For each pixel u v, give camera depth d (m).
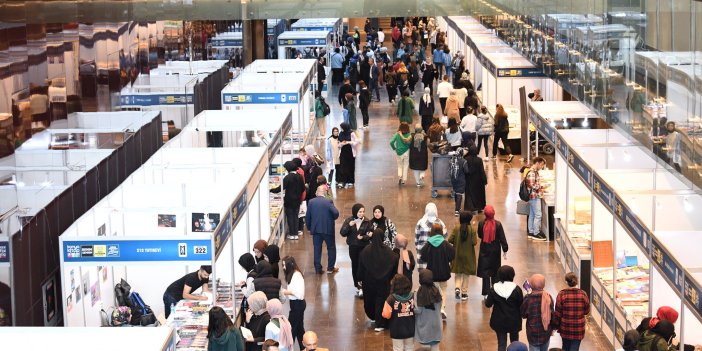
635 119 13.55
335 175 22.12
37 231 11.71
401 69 32.19
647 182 13.07
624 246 13.06
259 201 14.88
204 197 13.39
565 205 15.62
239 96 21.34
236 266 13.75
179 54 28.45
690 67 10.85
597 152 14.65
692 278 9.22
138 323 12.26
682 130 11.23
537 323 11.36
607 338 12.67
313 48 34.72
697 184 10.62
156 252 10.96
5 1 16.33
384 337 13.12
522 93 22.47
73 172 13.84
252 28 35.50
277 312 10.70
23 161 15.17
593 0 16.41
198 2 17.08
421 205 19.80
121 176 16.14
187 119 22.00
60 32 18.92
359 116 30.61
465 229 14.04
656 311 10.64
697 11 10.61
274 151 16.89
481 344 12.78
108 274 12.61
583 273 13.84
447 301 14.30
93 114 18.70
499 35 28.98
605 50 15.51
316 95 31.00
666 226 11.71
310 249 17.06
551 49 20.62
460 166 18.69
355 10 16.70
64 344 8.16
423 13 17.17
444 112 27.83
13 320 10.95
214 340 10.23
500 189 20.86
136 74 24.30
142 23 25.23
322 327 13.55
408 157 21.52
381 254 13.02
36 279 11.61
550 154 22.83
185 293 12.30
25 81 17.05
